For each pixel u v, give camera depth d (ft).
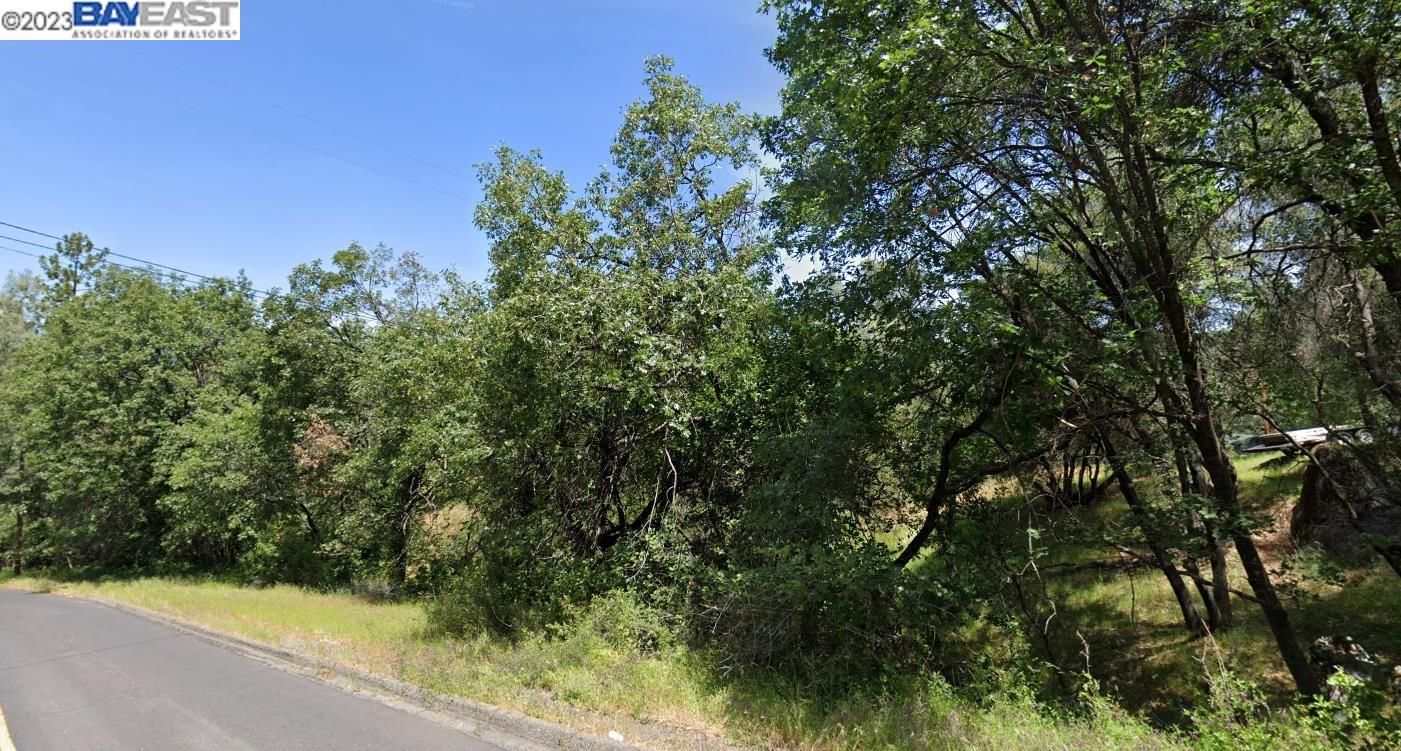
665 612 27.17
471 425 34.09
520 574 34.78
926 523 29.43
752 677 21.75
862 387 25.12
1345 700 16.16
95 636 40.16
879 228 24.50
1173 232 23.52
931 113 21.39
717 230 38.55
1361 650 23.04
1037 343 22.54
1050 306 24.29
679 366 29.30
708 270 35.19
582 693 20.02
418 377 44.45
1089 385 23.40
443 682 22.38
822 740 15.96
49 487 87.30
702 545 32.32
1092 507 41.09
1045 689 24.86
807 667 21.76
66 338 89.66
